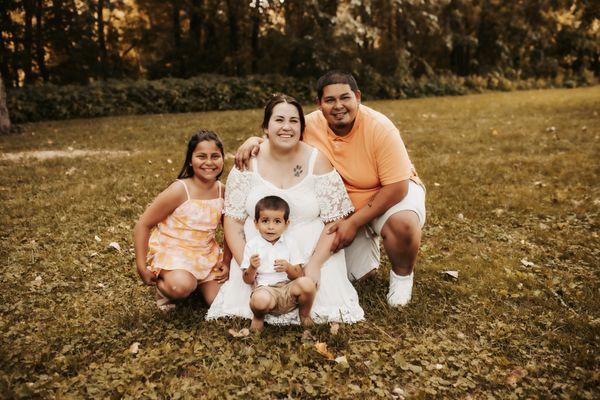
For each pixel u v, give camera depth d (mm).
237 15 22641
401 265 3396
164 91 18297
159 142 9898
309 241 3234
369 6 19828
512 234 4777
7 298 3531
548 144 8703
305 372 2662
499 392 2543
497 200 5699
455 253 4348
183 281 3227
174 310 3357
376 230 3422
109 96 17562
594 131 9734
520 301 3490
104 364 2734
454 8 24844
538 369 2705
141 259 3303
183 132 11039
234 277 3291
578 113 12672
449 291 3621
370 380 2613
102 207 5523
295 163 3215
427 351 2889
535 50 29703
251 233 3230
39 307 3439
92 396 2479
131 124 13203
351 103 3096
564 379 2623
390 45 23000
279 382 2584
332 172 3234
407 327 3150
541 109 14102
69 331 3070
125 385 2545
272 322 3172
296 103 3146
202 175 3320
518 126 10883
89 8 22031
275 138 3109
